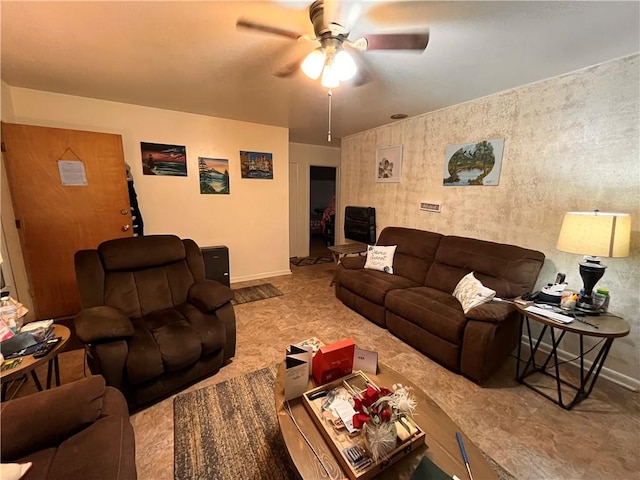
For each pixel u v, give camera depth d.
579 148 2.20
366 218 4.31
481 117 2.83
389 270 3.29
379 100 2.94
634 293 2.01
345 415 1.17
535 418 1.72
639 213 1.95
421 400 1.31
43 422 1.02
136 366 1.61
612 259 2.10
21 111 2.73
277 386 1.38
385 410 1.02
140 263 2.21
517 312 2.20
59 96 2.87
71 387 1.14
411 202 3.69
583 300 1.90
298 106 3.21
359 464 0.97
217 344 1.95
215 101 3.07
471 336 2.00
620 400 1.89
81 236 2.96
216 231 4.04
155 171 3.49
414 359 2.33
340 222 5.92
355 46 1.56
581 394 1.92
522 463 1.43
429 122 3.37
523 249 2.43
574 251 1.83
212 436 1.55
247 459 1.42
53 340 1.45
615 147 2.02
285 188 4.53
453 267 2.82
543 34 1.70
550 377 2.13
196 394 1.87
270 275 4.61
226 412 1.72
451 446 1.08
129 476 0.96
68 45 1.88
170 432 1.58
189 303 2.30
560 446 1.53
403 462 1.02
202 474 1.35
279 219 4.55
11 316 1.45
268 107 3.26
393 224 4.00
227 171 3.97
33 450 1.00
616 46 1.82
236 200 4.12
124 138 3.25
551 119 2.33
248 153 4.10
